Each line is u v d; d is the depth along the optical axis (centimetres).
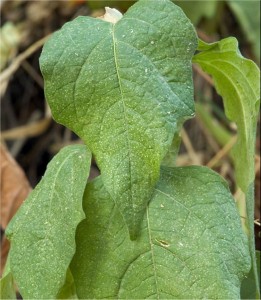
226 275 33
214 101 66
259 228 54
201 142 65
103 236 34
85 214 34
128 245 33
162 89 32
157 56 32
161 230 33
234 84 37
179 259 33
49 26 67
